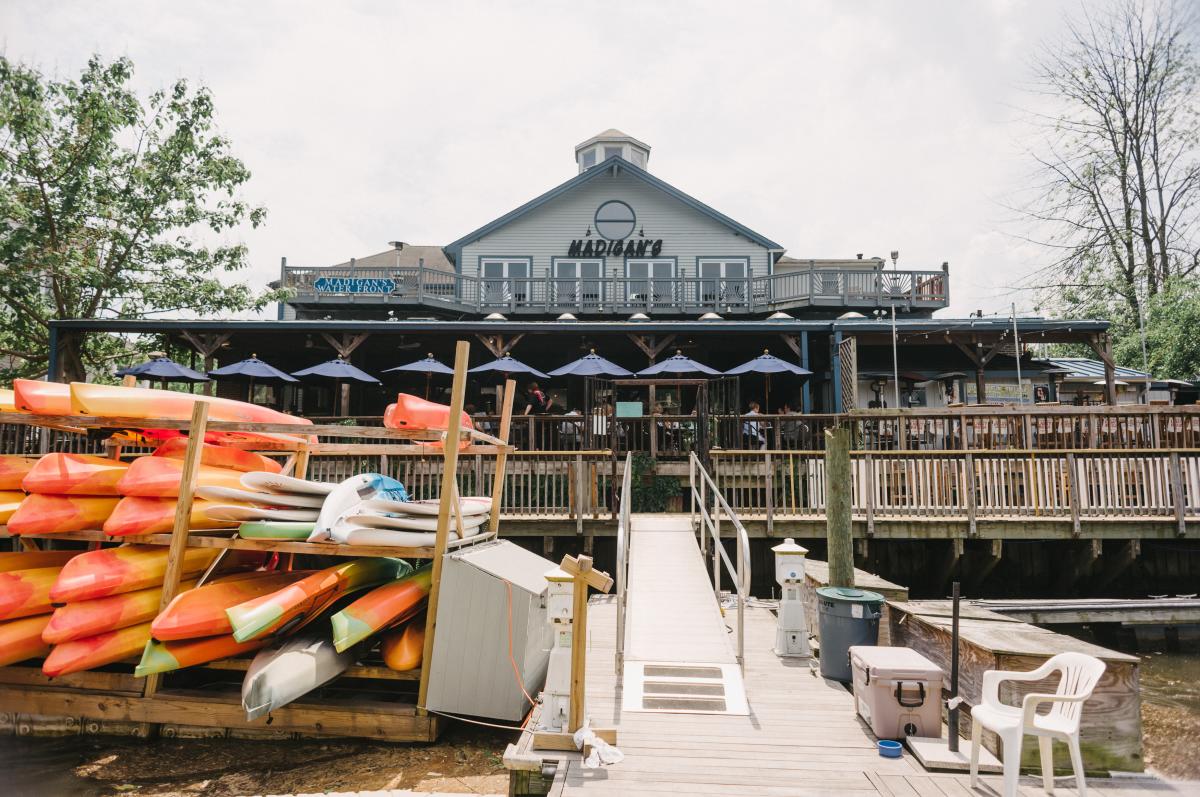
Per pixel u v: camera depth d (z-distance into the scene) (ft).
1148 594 40.55
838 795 14.46
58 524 24.09
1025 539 39.19
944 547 39.99
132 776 19.74
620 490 44.78
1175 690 27.35
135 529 23.63
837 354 59.11
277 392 72.33
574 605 17.20
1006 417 46.01
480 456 41.60
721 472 43.57
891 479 39.45
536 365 73.41
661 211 91.50
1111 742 15.69
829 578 25.85
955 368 67.46
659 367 53.26
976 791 14.58
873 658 18.25
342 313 86.17
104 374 88.07
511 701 21.40
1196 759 20.71
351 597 26.35
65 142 76.89
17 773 19.92
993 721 14.39
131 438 30.09
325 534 22.77
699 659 22.94
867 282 82.94
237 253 88.22
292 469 31.94
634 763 15.97
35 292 75.20
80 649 21.94
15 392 24.35
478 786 18.85
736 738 17.48
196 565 25.95
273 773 19.83
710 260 90.89
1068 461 38.55
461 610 22.04
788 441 52.11
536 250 91.25
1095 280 109.70
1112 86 104.27
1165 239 104.53
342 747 21.62
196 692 22.76
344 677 25.04
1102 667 14.28
